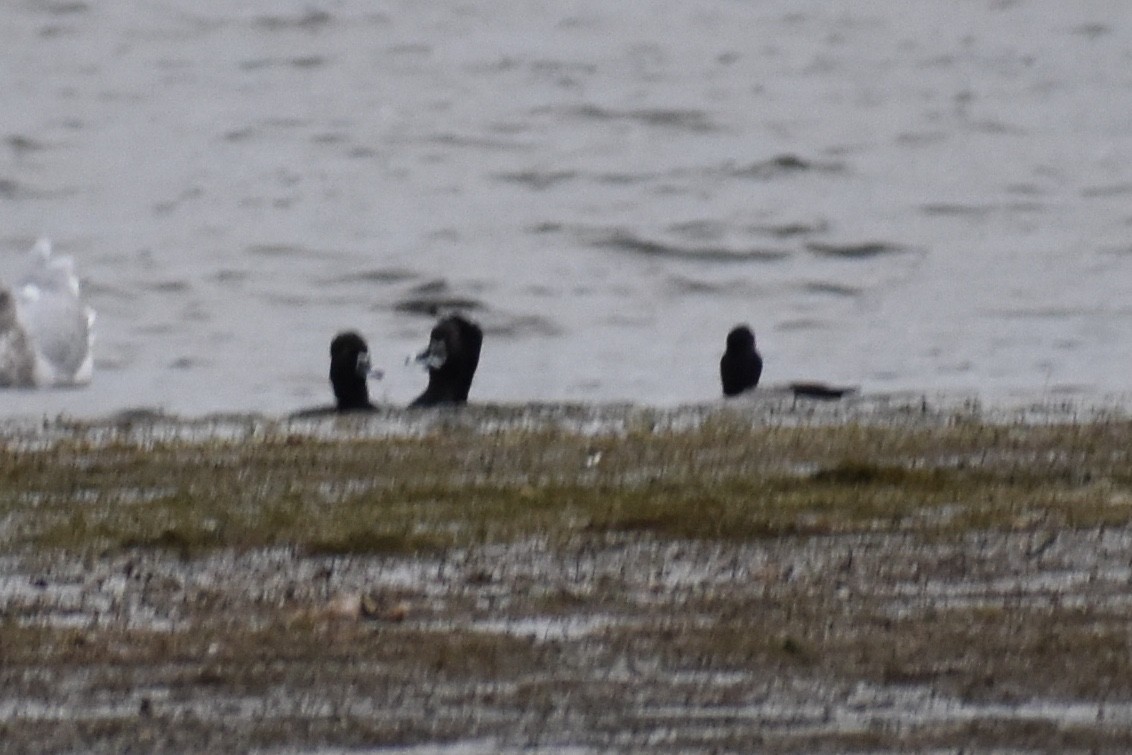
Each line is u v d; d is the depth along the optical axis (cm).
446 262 4166
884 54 6794
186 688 1219
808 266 4119
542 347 3319
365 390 2447
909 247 4297
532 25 7119
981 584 1415
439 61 6506
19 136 5519
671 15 7319
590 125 5691
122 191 4934
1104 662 1237
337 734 1141
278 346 3328
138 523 1659
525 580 1449
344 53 6619
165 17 7031
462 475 1853
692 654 1266
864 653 1262
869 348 3272
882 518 1616
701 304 3753
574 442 2036
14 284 3061
